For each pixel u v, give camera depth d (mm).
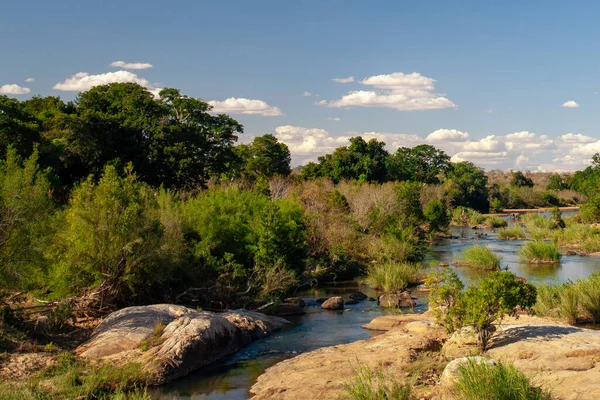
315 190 45750
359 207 44094
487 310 13328
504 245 45812
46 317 16359
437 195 81000
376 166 85500
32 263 16484
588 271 31016
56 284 18672
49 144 42094
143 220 19781
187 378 14031
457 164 119938
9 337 14711
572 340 13266
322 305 23125
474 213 75938
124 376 12867
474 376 10211
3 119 36844
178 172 49281
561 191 122125
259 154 81625
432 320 17828
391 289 26531
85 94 53750
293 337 18172
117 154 47250
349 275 31719
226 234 25703
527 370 11773
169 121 52938
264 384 13109
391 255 34281
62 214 20016
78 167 46156
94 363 13875
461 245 46344
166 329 15688
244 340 17359
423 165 118312
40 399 11203
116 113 52438
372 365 13484
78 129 44156
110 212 19234
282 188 52812
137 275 19625
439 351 14766
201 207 26188
